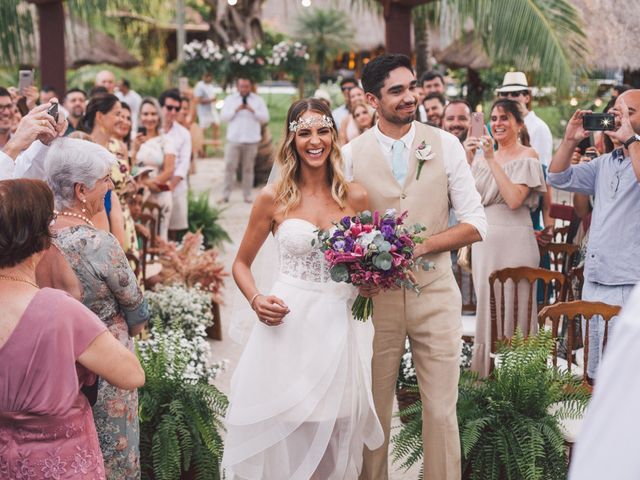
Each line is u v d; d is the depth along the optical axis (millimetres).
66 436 2295
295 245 3238
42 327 2232
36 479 2264
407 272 3098
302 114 3279
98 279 2836
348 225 3080
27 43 10039
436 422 3418
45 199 2318
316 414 3199
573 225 5980
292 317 3250
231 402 3365
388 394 3533
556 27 8688
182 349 4113
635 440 961
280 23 22406
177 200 8484
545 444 3531
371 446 3367
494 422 3592
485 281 4918
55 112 3266
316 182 3377
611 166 4215
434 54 11945
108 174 2965
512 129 5047
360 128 8922
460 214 3486
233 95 12703
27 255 2289
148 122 8008
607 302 4164
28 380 2229
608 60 8438
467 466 3615
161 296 5863
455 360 3449
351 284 3289
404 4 8242
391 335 3457
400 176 3467
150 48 19969
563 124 12586
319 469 3371
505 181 4773
